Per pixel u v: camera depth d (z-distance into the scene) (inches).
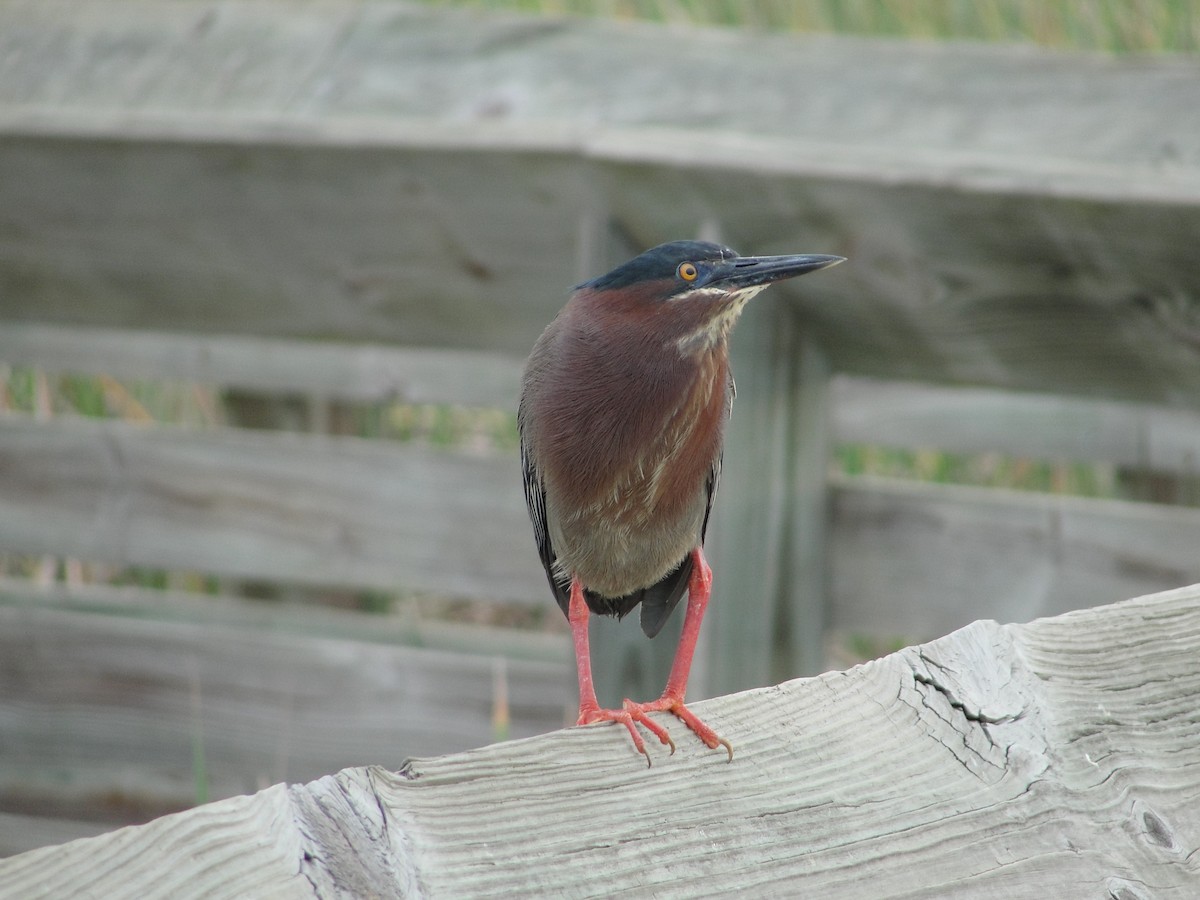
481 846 157.8
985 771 175.5
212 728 476.1
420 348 434.3
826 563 418.0
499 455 492.7
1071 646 191.5
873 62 397.1
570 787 168.2
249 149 388.8
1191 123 356.8
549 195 378.3
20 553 512.4
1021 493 518.6
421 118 398.6
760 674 390.3
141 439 500.4
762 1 585.0
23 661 485.1
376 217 396.5
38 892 140.6
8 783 487.5
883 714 183.9
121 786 481.7
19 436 505.4
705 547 380.5
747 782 172.2
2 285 438.9
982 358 365.4
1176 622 195.6
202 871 143.9
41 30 450.6
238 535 502.6
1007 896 160.9
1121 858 165.9
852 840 165.9
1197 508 570.9
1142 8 553.0
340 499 499.5
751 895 158.9
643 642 386.6
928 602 415.2
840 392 585.0
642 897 156.8
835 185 347.6
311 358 582.6
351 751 469.7
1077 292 345.1
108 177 404.5
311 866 147.3
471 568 495.5
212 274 421.1
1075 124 364.5
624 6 596.1
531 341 414.3
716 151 357.4
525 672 462.3
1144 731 180.5
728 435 374.0
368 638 525.7
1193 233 323.9
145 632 477.4
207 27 443.5
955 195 338.3
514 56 417.4
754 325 369.7
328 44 430.9
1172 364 348.2
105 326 443.2
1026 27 565.3
